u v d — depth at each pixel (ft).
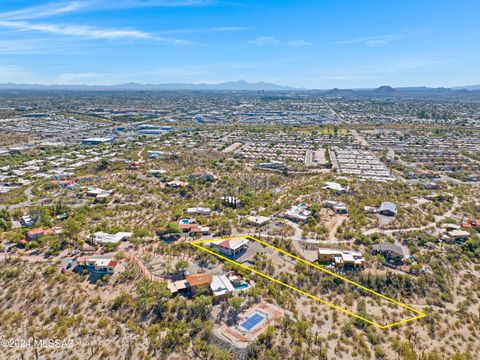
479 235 410.93
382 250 352.90
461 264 350.84
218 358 217.97
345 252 349.41
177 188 588.91
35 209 460.96
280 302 278.87
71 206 502.79
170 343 231.30
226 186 607.78
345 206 485.56
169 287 288.51
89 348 229.25
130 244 371.56
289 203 499.51
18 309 270.05
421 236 395.14
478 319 271.69
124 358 221.87
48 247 360.07
